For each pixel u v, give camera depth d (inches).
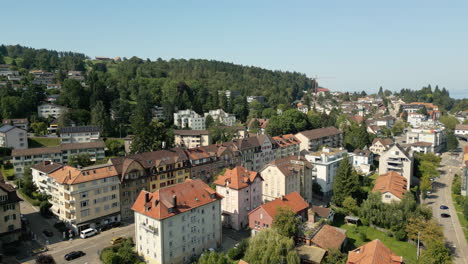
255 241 3105.3
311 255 3233.3
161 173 4820.4
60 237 3799.2
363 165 7047.2
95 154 6417.3
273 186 4872.0
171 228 3213.6
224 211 4399.6
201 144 7854.3
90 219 4003.4
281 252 3019.2
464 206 4731.8
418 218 4060.0
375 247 2822.3
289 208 3700.8
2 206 3506.4
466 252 3811.5
